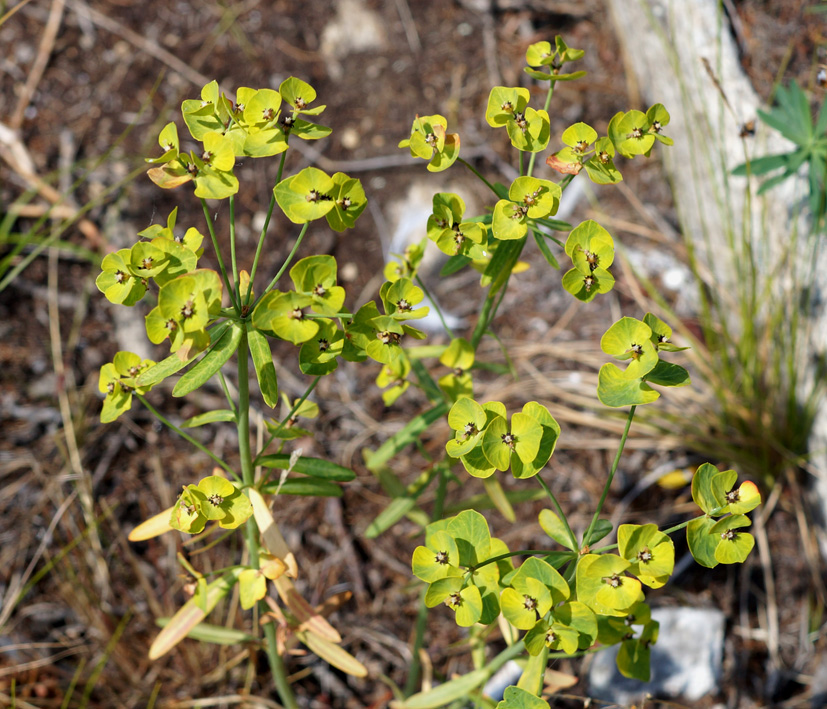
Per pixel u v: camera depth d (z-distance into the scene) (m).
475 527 1.49
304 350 1.53
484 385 3.51
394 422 3.48
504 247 1.82
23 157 3.85
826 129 2.73
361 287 3.79
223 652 2.86
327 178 1.49
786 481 3.24
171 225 1.55
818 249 2.94
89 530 2.92
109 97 4.07
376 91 4.19
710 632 2.99
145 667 2.83
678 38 3.51
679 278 3.73
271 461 1.84
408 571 3.15
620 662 1.66
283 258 3.82
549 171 4.01
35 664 2.74
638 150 1.68
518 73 4.22
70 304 3.59
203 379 1.53
